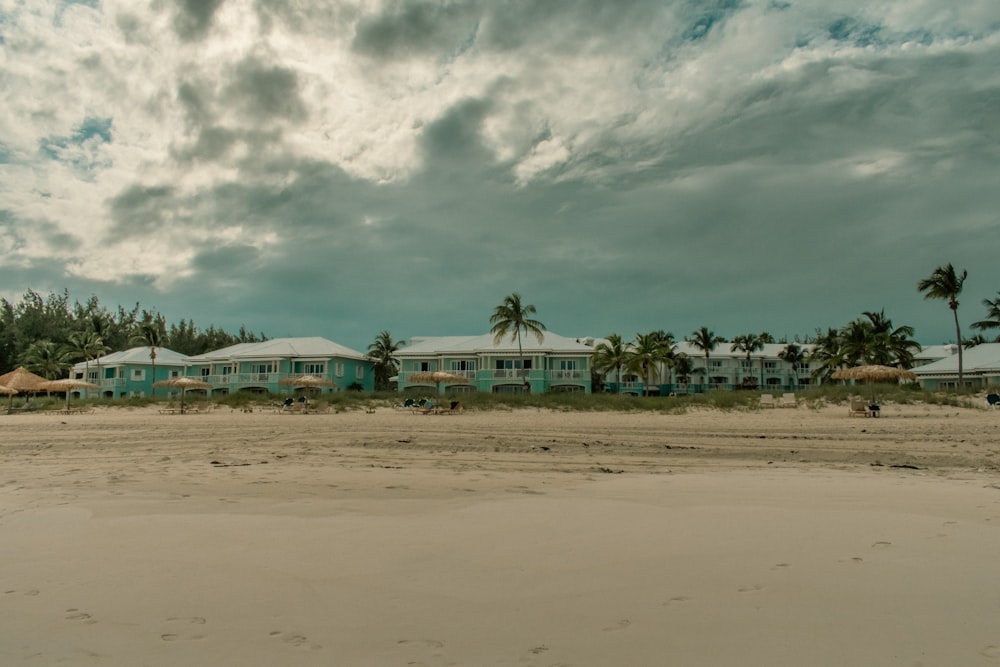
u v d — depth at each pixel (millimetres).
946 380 56656
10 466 10156
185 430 17781
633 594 3711
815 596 3578
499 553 4652
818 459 10750
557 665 2807
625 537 5031
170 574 4227
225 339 102312
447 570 4262
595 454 11516
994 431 15695
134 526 5621
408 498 6973
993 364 52969
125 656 2959
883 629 3094
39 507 6516
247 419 23828
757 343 83812
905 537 4840
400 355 58250
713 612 3383
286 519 5879
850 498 6625
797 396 31641
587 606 3541
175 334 97375
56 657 2951
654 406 30609
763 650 2893
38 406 41719
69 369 71312
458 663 2848
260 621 3391
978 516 5609
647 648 2963
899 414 24359
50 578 4152
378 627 3295
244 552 4754
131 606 3627
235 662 2881
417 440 14109
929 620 3189
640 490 7320
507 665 2818
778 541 4797
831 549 4539
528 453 11727
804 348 86750
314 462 10445
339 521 5781
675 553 4539
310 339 65625
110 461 10805
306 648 3039
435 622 3355
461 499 6883
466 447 12750
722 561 4309
